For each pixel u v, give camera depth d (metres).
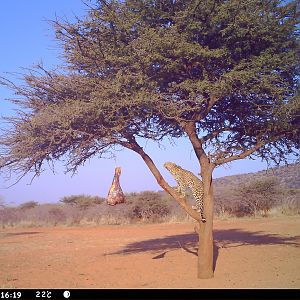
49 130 10.80
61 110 10.70
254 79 10.73
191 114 12.05
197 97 10.74
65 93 11.71
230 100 12.27
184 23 10.68
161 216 38.16
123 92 10.68
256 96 11.64
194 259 14.43
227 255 14.87
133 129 11.69
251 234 22.19
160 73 11.10
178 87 10.85
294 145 13.71
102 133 11.27
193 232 24.92
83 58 11.34
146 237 23.66
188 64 11.35
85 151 11.80
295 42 11.52
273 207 39.22
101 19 10.97
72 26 11.20
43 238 25.77
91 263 14.89
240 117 12.66
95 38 11.37
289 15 11.46
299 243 17.67
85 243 22.05
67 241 23.42
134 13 11.03
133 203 39.12
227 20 10.62
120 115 11.09
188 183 11.59
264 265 12.73
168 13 11.02
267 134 12.38
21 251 19.42
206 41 11.41
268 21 10.86
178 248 17.80
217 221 33.47
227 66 11.34
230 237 20.97
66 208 42.78
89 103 10.56
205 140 12.84
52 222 39.56
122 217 38.97
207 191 11.42
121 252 17.70
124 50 10.91
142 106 10.67
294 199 40.25
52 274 12.88
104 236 25.45
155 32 10.62
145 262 14.42
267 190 38.88
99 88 10.97
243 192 38.91
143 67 10.71
